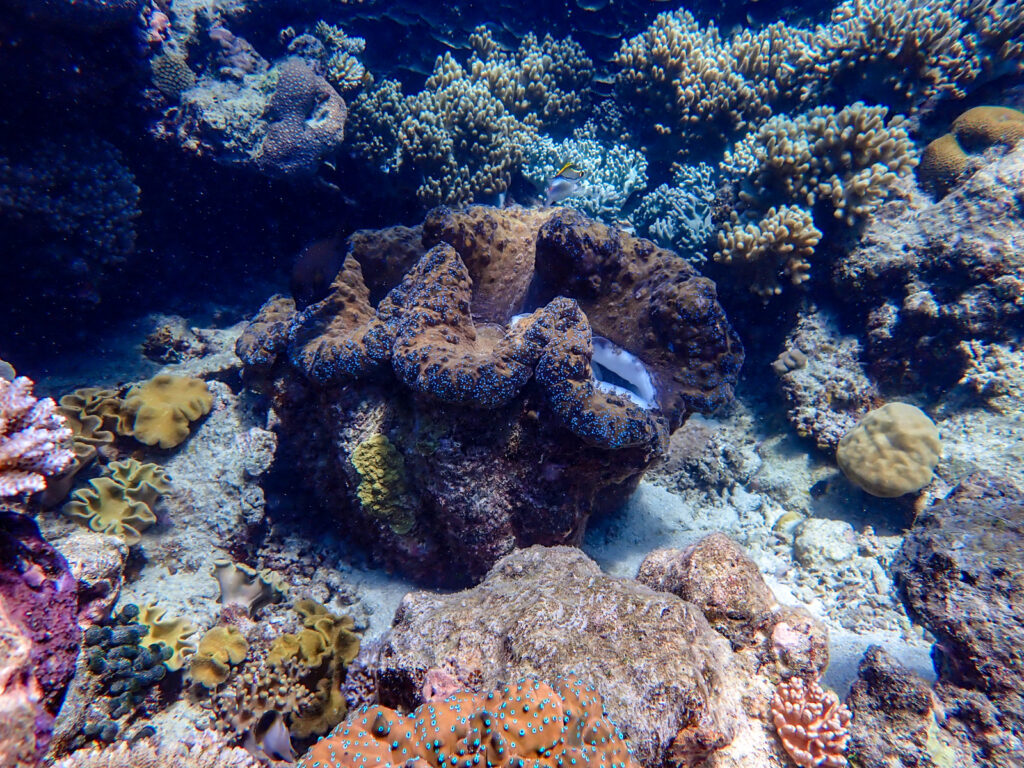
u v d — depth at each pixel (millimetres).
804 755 669
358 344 959
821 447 1250
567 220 985
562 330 902
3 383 490
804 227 1303
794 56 1649
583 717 496
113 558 784
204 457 1129
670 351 974
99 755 636
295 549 1101
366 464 974
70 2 1241
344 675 875
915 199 1356
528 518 940
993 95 1486
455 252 1014
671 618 644
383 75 1958
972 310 1184
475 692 597
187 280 1812
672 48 1679
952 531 792
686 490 1248
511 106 1751
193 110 1502
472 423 923
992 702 685
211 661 834
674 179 1663
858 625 960
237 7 1669
